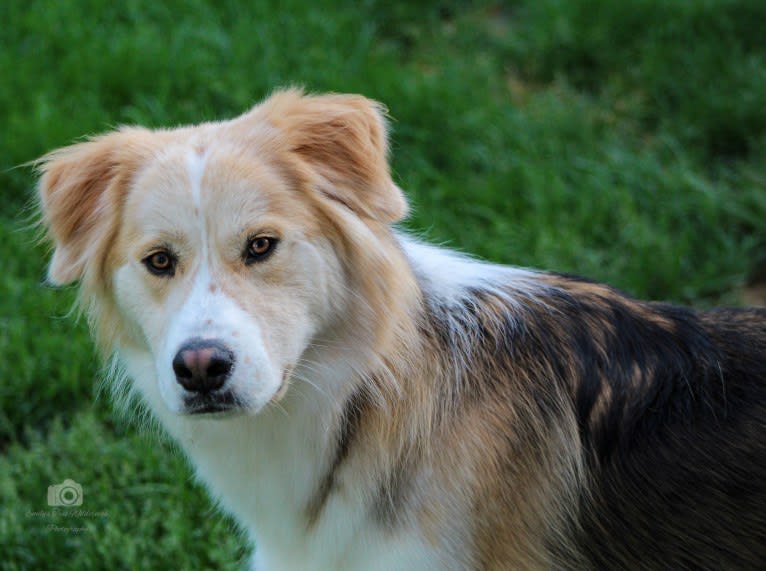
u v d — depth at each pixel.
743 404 4.29
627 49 10.38
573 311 4.57
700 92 9.53
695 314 4.66
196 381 3.80
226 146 4.14
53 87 9.60
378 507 4.35
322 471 4.41
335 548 4.45
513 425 4.34
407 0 11.48
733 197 8.41
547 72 10.47
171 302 4.02
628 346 4.48
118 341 4.52
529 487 4.34
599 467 4.39
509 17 11.55
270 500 4.54
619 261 7.82
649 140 9.46
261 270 4.02
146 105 9.38
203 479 4.93
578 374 4.45
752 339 4.50
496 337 4.48
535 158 8.91
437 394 4.37
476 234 8.05
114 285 4.32
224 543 5.94
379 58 10.27
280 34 10.62
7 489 6.24
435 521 4.29
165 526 6.00
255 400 3.87
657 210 8.43
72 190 4.36
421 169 8.80
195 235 4.00
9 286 7.64
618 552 4.41
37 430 6.96
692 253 8.04
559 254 7.81
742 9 10.53
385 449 4.32
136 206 4.11
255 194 4.01
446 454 4.31
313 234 4.11
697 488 4.27
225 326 3.84
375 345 4.27
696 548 4.31
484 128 9.19
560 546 4.41
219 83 9.60
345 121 4.27
